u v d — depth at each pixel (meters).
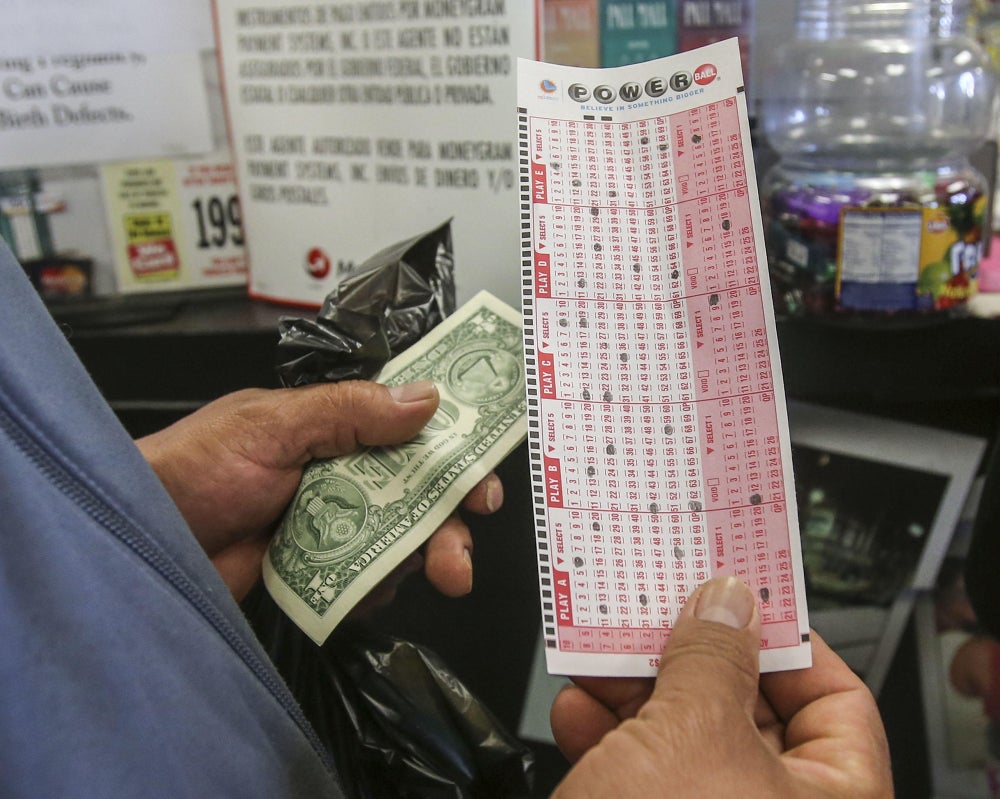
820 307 0.59
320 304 0.72
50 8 0.70
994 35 0.66
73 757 0.32
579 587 0.42
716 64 0.45
